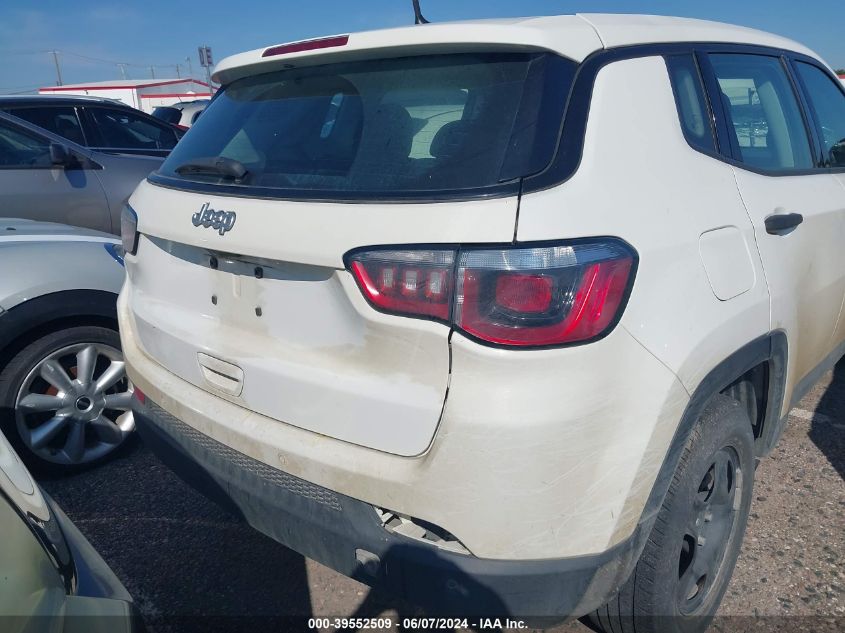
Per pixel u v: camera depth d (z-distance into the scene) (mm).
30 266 2998
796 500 3016
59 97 6129
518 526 1605
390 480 1672
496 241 1551
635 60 1950
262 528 2027
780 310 2328
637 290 1677
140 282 2500
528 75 1750
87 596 1344
